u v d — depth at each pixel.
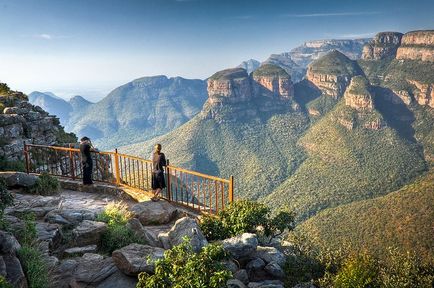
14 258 6.58
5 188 8.88
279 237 12.27
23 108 23.20
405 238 87.19
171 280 6.00
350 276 9.59
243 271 8.81
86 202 13.34
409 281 10.05
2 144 19.00
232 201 11.34
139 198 13.46
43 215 10.46
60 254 8.47
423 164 196.75
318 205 169.88
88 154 14.60
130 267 7.37
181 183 12.55
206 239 9.90
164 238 9.45
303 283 9.42
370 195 176.50
